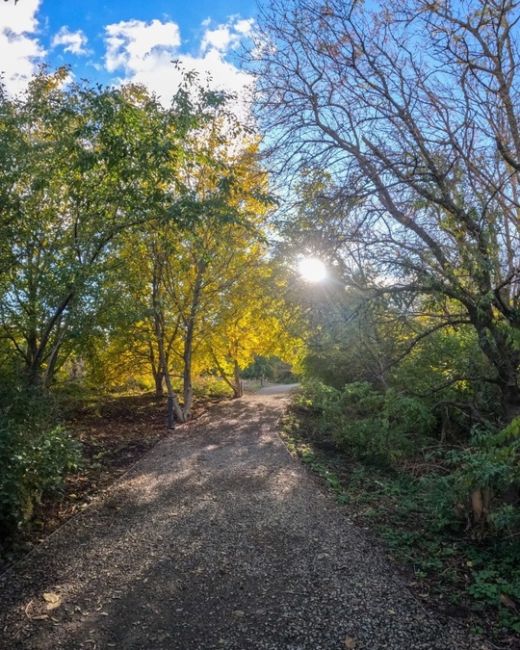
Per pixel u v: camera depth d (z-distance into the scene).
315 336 8.14
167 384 13.88
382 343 8.07
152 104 7.31
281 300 7.68
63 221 9.52
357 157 6.19
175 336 15.39
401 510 6.29
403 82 6.15
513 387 6.17
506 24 5.90
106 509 6.40
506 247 5.96
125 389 21.19
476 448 6.32
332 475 7.98
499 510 5.13
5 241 8.06
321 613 3.93
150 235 11.12
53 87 10.55
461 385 7.95
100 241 8.75
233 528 5.71
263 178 7.34
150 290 13.43
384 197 6.11
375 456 8.93
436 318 7.00
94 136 7.66
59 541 5.37
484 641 3.56
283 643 3.55
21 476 5.32
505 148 5.81
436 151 6.05
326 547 5.17
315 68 6.41
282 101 6.57
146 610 4.01
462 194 5.86
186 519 6.02
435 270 5.89
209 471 8.33
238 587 4.36
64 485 6.64
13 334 10.85
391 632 3.66
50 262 9.07
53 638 3.63
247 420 14.05
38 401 6.84
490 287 5.68
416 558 4.90
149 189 7.50
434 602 4.09
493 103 6.01
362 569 4.66
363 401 9.67
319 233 6.28
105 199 8.01
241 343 18.86
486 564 4.77
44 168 8.10
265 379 38.00
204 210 7.42
